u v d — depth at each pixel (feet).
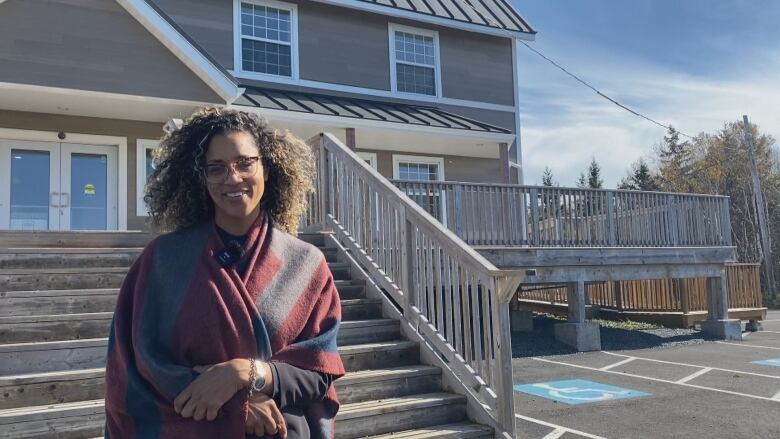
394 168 44.21
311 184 7.72
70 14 28.43
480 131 40.22
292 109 34.78
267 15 42.32
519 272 14.10
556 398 23.18
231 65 40.45
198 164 6.40
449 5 49.83
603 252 35.35
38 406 11.71
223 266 6.06
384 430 13.50
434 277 17.47
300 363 5.93
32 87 27.45
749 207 126.31
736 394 23.67
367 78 45.27
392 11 45.39
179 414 5.41
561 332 36.35
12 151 31.91
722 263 41.19
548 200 33.81
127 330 5.86
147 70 29.91
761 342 39.06
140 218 34.22
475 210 31.07
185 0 39.63
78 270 16.16
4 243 19.52
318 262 6.78
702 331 41.52
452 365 15.44
